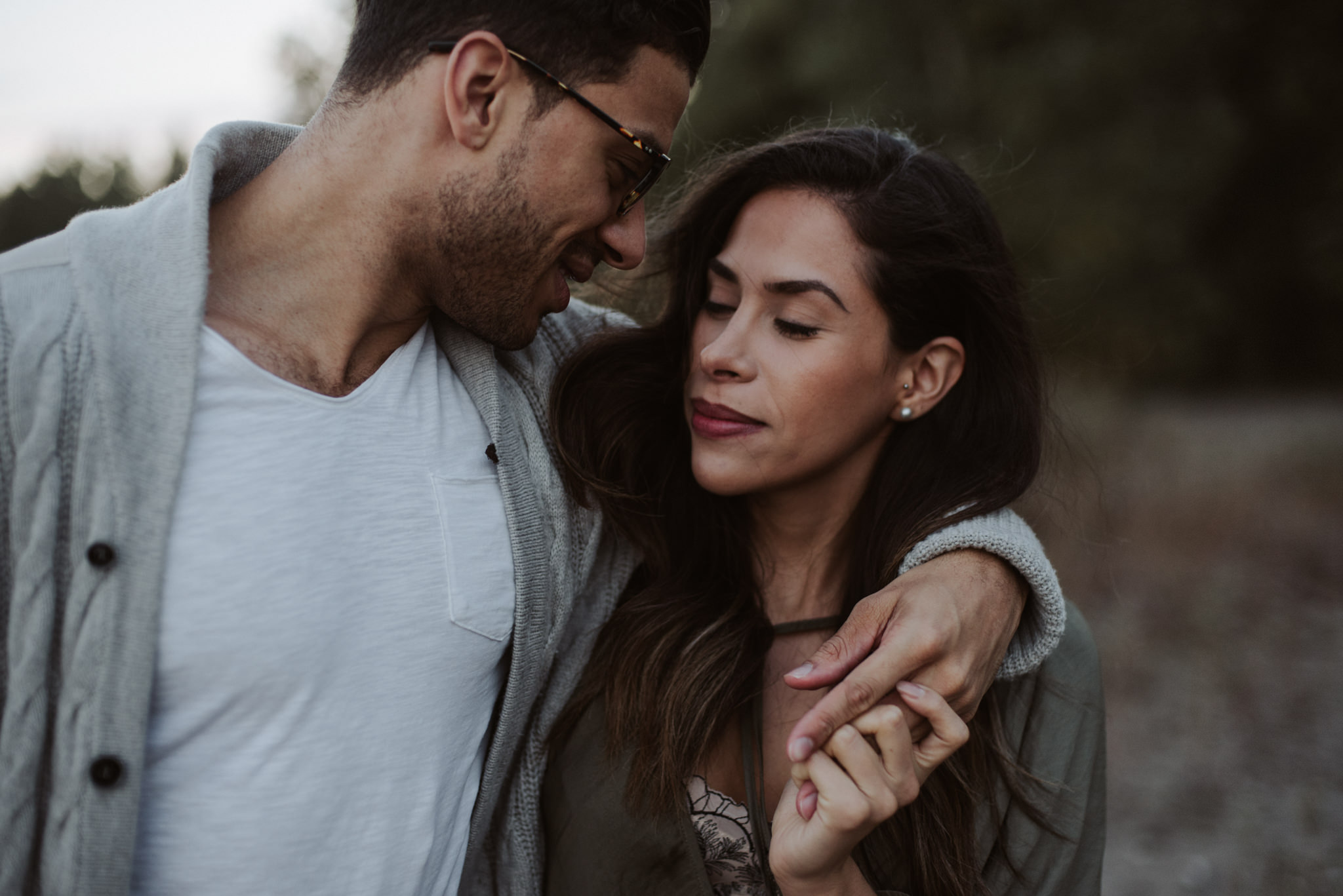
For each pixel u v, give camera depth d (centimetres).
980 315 149
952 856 135
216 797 101
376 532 112
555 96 111
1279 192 1689
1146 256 1505
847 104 1495
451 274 117
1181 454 846
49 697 92
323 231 112
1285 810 316
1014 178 1443
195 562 98
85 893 91
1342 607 498
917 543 136
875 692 105
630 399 148
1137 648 441
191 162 107
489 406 127
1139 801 328
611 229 125
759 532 155
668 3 114
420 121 110
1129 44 1492
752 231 138
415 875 117
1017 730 143
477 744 128
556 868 139
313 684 104
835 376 135
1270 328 1714
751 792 135
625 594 150
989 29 1509
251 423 103
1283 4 1570
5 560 91
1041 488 187
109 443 93
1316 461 839
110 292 98
